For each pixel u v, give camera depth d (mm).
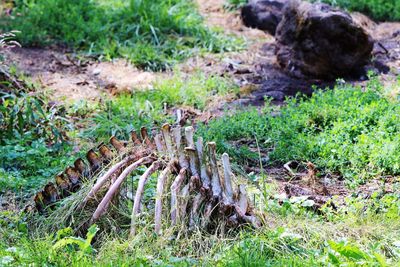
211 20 12781
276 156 7723
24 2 12289
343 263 5273
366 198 6742
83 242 5430
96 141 8125
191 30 11859
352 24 10242
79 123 8641
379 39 12070
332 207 6473
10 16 11953
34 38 11289
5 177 6730
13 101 8164
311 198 6633
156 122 8750
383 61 11078
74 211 5848
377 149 7332
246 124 8328
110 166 6086
